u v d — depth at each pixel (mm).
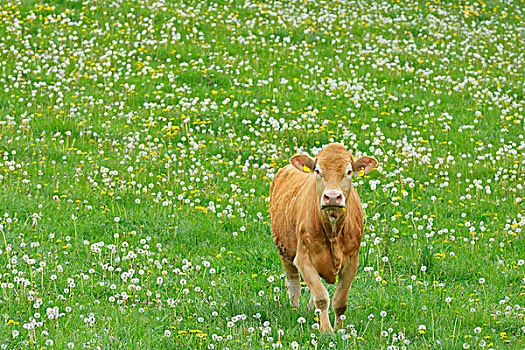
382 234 13336
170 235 13086
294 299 10227
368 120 20125
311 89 21984
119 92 21359
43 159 16156
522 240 13352
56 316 8766
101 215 13562
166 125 19188
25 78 21828
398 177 16578
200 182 15820
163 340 8727
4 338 8414
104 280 10836
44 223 13023
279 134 18812
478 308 10258
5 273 10375
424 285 11195
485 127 20375
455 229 13938
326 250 8898
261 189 15641
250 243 12906
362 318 9734
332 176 8594
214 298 10336
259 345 8461
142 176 15734
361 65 24766
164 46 24938
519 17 33438
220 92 21547
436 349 8766
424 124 20109
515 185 16406
